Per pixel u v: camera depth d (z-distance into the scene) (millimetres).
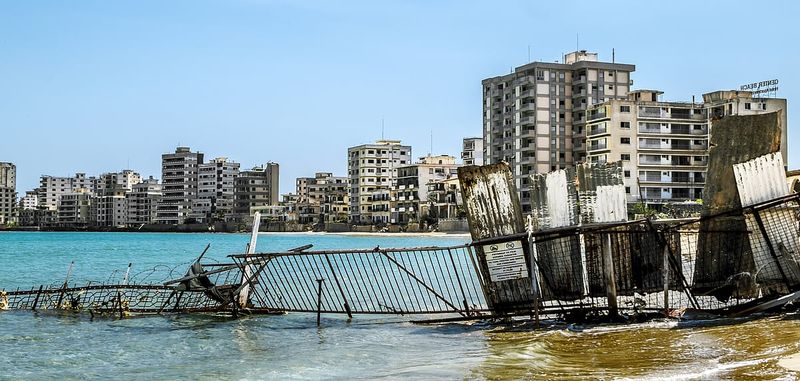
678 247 21469
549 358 16438
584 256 21438
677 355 16000
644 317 21141
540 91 147250
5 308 28281
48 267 66000
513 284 21688
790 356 14898
